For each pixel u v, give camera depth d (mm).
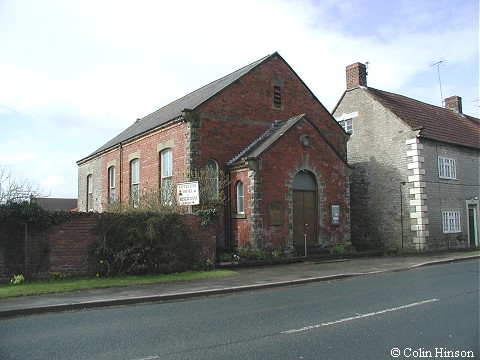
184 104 22203
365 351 5902
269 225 17062
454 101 30359
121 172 24062
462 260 18547
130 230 13062
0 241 11664
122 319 8125
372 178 24172
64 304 9109
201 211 14812
